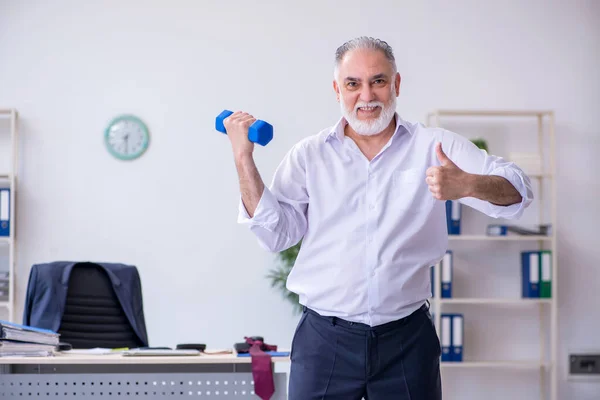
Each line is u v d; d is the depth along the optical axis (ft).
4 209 16.39
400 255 6.47
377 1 17.60
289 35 17.51
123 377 10.38
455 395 17.43
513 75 17.74
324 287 6.49
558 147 17.74
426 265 6.59
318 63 17.51
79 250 17.11
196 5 17.47
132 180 17.26
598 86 17.81
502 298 17.40
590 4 17.85
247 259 17.30
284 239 6.58
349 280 6.41
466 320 17.51
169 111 17.35
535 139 17.74
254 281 17.28
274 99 17.44
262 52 17.47
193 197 17.31
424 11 17.66
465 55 17.70
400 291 6.42
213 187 17.34
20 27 17.30
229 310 17.24
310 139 6.78
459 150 6.50
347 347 6.43
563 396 17.48
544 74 17.79
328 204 6.57
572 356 17.52
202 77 17.42
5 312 16.97
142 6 17.44
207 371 10.82
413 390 6.43
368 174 6.54
